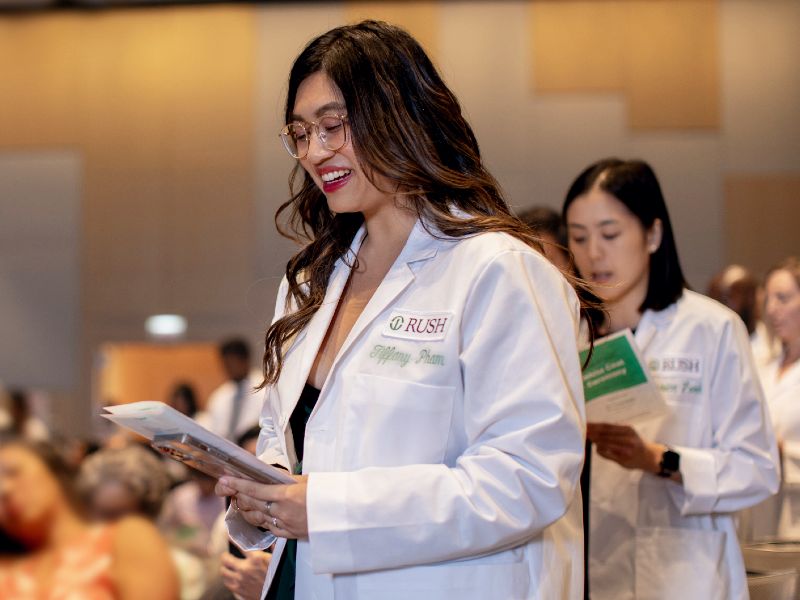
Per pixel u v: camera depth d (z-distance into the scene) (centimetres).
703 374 203
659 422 204
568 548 136
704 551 194
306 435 135
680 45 777
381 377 128
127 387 807
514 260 127
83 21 825
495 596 124
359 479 122
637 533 199
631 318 211
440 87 137
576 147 777
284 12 810
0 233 821
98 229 815
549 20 784
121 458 177
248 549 146
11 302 816
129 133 817
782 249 766
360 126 132
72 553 165
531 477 119
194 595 240
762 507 256
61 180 820
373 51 134
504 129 781
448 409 126
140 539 168
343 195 137
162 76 817
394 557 120
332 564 120
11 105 825
